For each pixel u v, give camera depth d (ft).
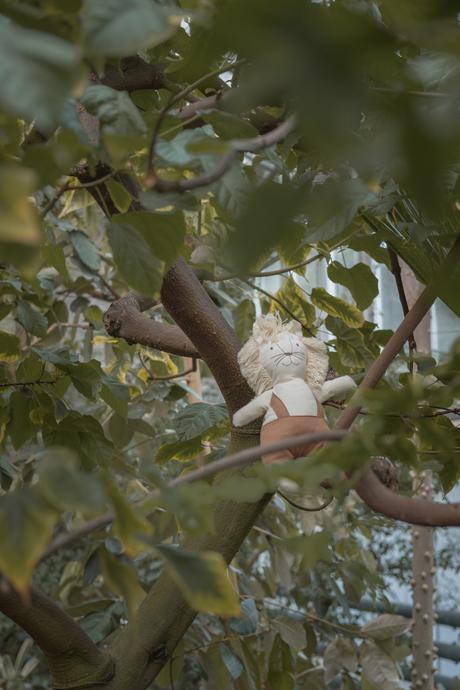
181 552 1.86
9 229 1.06
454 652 12.87
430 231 3.78
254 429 5.04
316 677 9.00
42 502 1.64
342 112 0.80
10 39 1.14
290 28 0.80
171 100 2.10
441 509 2.39
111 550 6.68
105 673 4.81
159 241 2.76
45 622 4.71
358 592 9.06
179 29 4.01
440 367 2.05
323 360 4.64
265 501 4.98
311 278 9.78
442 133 0.85
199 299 4.83
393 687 7.92
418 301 3.30
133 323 5.59
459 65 2.43
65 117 2.20
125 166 2.89
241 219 0.89
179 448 5.37
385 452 2.12
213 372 5.01
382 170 2.94
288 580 9.00
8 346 5.64
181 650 6.89
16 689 11.41
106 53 1.21
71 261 8.90
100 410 8.70
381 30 0.81
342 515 9.96
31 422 5.50
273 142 2.00
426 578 9.29
